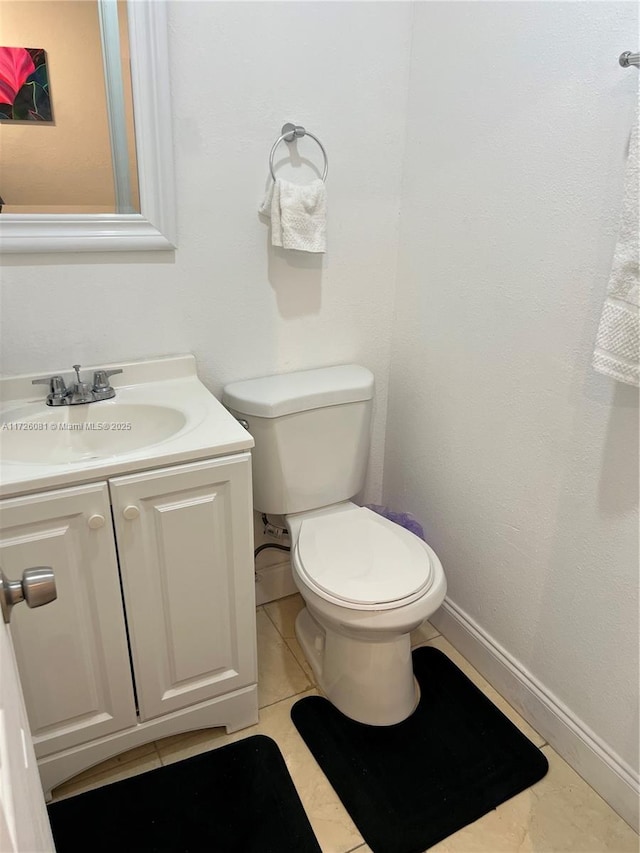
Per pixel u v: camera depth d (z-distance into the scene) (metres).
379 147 1.74
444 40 1.55
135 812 1.38
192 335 1.66
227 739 1.56
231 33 1.46
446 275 1.68
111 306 1.53
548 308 1.37
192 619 1.40
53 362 1.51
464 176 1.55
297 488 1.72
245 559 1.41
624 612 1.32
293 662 1.81
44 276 1.44
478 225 1.53
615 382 1.24
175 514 1.29
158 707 1.45
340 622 1.41
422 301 1.79
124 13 1.32
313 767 1.49
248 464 1.32
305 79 1.58
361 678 1.56
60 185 1.39
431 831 1.34
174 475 1.25
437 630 1.97
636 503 1.24
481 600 1.75
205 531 1.34
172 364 1.63
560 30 1.23
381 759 1.50
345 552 1.56
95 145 1.39
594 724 1.44
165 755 1.52
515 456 1.54
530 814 1.39
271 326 1.76
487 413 1.61
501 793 1.43
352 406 1.73
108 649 1.33
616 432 1.26
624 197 1.07
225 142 1.53
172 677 1.44
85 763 1.41
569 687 1.49
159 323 1.61
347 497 1.82
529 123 1.34
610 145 1.17
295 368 1.85
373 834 1.33
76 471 1.16
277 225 1.59
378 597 1.39
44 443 1.40
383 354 1.99
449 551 1.86
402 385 1.96
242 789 1.43
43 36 1.29
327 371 1.85
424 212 1.73
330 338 1.88
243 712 1.57
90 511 1.20
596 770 1.43
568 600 1.45
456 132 1.56
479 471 1.67
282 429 1.64
